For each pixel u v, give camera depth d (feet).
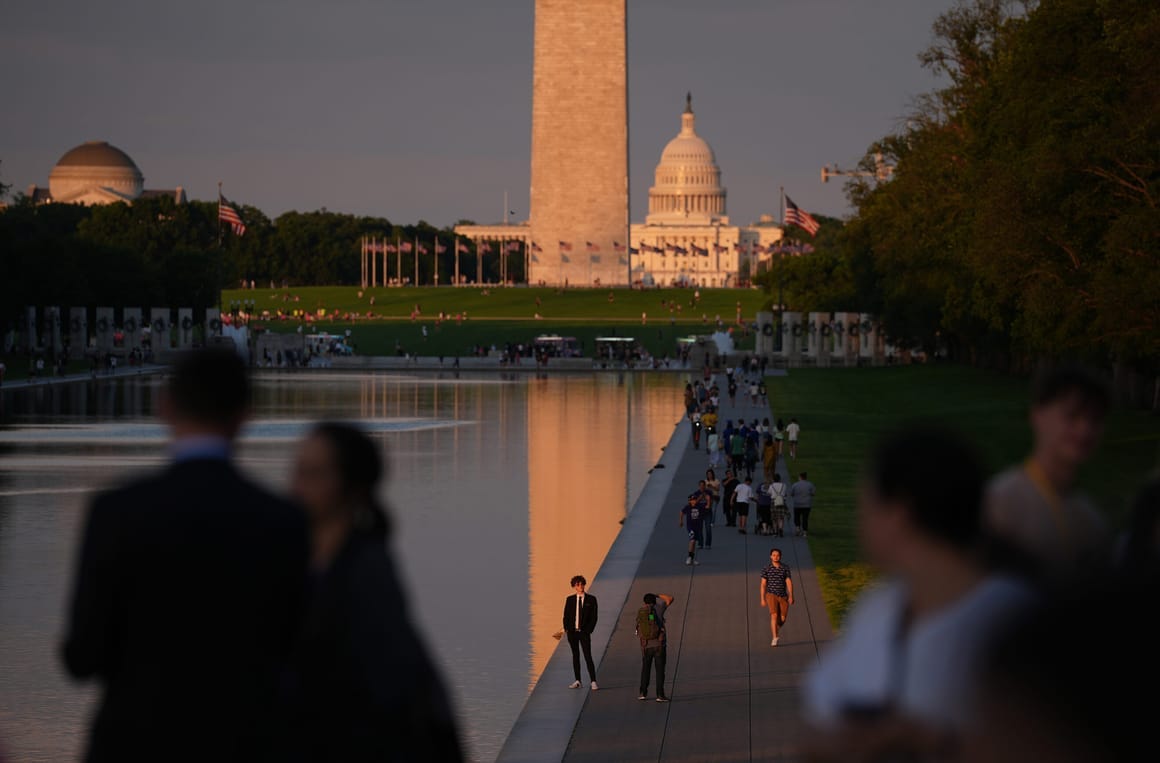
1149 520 42.55
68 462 423.23
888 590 32.63
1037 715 19.77
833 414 605.31
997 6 582.35
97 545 47.26
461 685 174.70
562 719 150.61
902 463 31.55
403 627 50.14
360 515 52.65
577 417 613.11
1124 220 361.10
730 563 253.85
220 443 49.85
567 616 165.07
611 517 322.75
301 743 49.14
